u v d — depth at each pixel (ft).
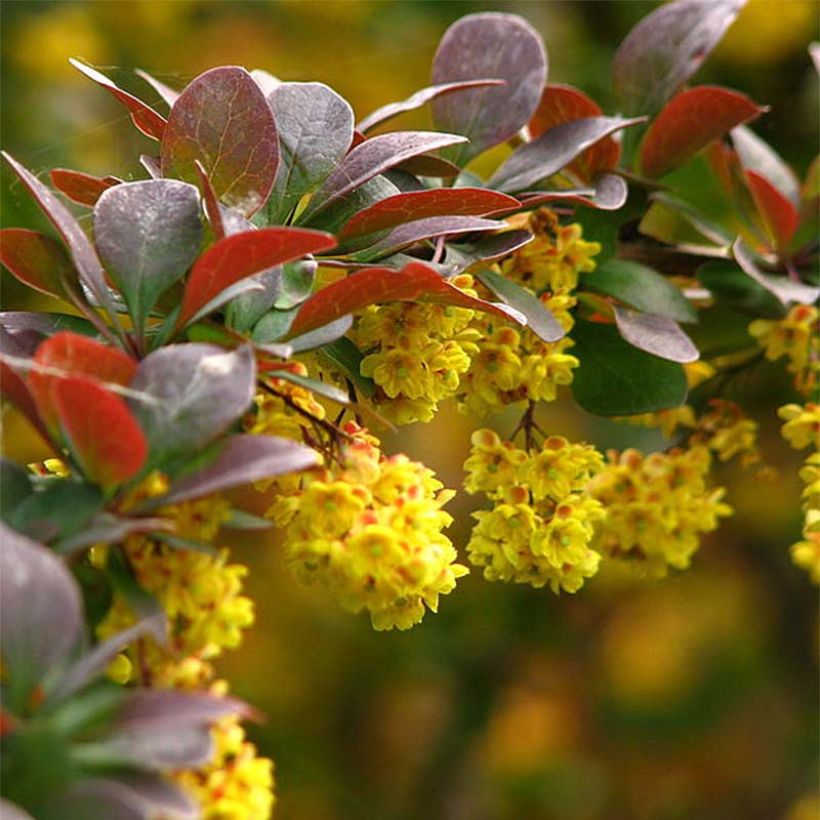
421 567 2.11
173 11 4.19
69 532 2.04
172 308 2.18
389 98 4.27
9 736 1.98
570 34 4.15
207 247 2.18
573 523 2.27
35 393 2.06
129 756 1.98
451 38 2.41
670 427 2.55
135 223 2.14
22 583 2.00
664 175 2.47
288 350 2.10
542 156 2.37
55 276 2.19
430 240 2.30
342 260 2.23
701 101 2.41
